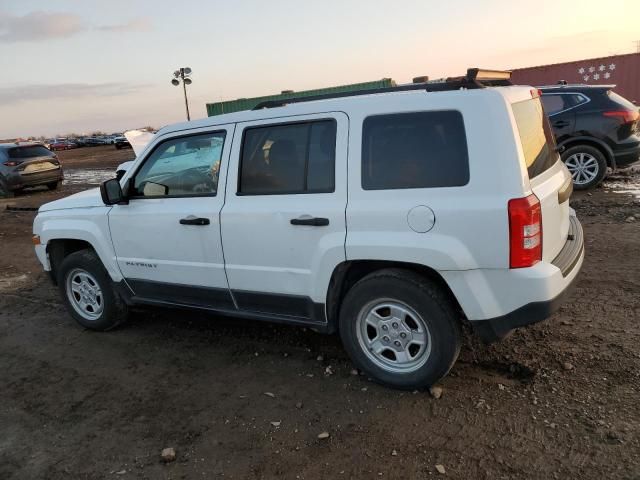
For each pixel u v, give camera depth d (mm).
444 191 3084
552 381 3412
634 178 10102
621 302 4473
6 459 3123
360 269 3541
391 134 3256
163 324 5000
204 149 4000
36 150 16875
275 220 3598
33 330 5133
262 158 3711
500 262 2982
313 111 3516
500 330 3098
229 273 3904
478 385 3461
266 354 4199
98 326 4898
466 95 3086
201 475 2846
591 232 6656
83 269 4805
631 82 21734
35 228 5109
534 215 2951
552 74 23031
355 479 2715
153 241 4242
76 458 3080
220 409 3465
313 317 3670
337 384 3645
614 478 2555
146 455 3051
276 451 2990
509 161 2957
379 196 3248
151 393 3752
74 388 3922
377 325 3463
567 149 9211
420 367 3352
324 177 3471
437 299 3188
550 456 2746
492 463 2738
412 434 3033
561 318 4289
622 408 3064
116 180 4246
